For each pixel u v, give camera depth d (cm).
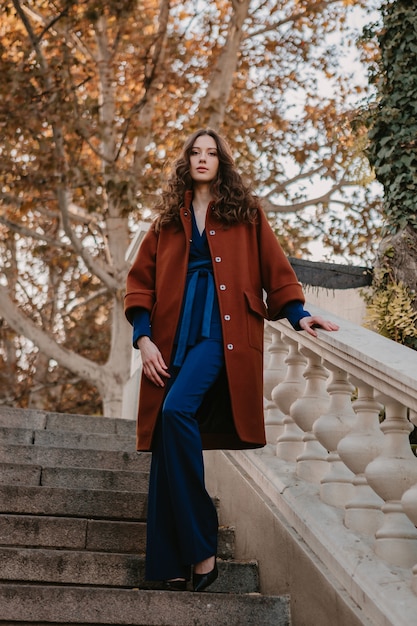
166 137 1363
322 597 286
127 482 427
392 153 629
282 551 327
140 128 1242
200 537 303
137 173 1209
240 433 315
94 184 1167
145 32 1488
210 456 454
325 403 362
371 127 651
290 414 369
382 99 648
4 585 290
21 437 487
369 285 632
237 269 335
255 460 392
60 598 291
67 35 1336
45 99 1161
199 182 356
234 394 318
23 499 385
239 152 1402
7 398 1969
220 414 331
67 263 1677
